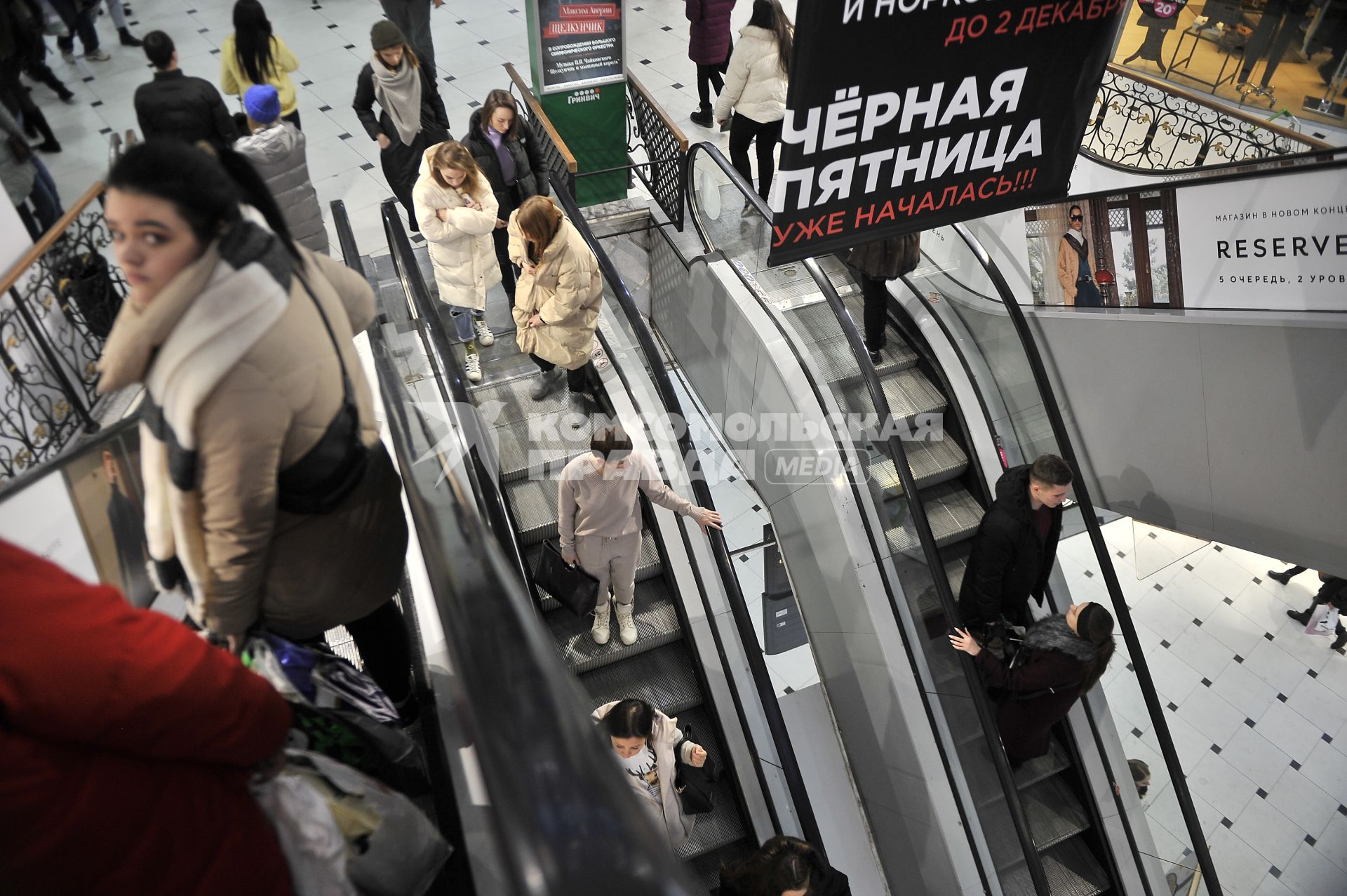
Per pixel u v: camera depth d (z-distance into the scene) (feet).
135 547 5.62
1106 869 18.26
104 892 3.26
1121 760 17.92
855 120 10.19
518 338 16.53
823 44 9.52
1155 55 19.86
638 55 31.48
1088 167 19.57
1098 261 19.13
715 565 17.15
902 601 18.02
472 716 2.89
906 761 19.04
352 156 25.44
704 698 17.21
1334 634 28.86
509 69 24.04
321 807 4.21
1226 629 29.50
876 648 18.93
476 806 6.03
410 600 8.00
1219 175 16.12
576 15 21.84
